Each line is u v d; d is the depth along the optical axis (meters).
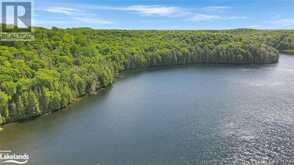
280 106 79.38
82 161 50.38
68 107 79.06
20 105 66.94
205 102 84.19
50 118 70.44
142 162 50.09
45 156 51.91
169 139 59.03
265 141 57.25
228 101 84.88
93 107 79.50
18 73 70.81
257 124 66.25
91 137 60.03
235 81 111.88
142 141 58.16
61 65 87.81
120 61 129.62
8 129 63.03
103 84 100.56
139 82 111.50
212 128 64.31
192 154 52.66
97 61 104.69
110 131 63.16
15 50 85.06
